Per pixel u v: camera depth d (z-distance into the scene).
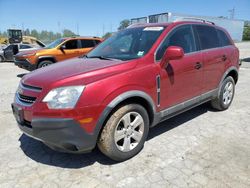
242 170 2.96
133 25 4.52
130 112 3.10
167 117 3.73
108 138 2.94
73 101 2.64
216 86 4.68
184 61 3.75
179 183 2.74
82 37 11.25
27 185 2.76
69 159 3.29
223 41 4.92
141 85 3.13
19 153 3.46
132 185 2.73
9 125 4.48
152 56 3.37
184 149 3.48
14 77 10.32
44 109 2.68
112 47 4.02
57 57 10.34
